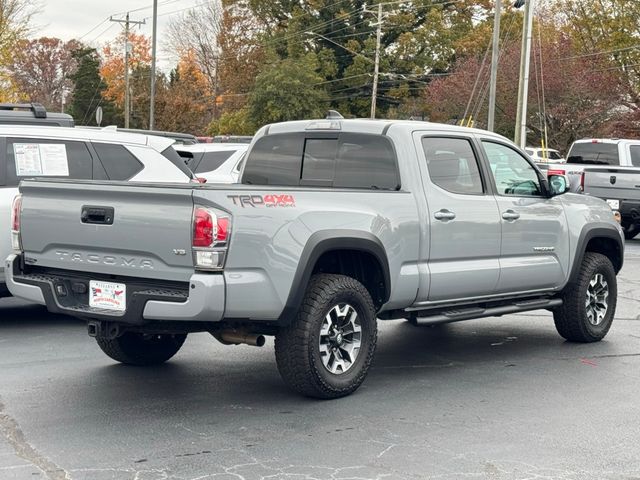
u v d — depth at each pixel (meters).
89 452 5.40
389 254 6.90
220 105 75.25
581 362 8.17
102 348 7.50
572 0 49.09
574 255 8.67
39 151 9.27
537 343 9.07
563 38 48.59
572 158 21.50
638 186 18.66
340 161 7.53
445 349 8.71
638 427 6.11
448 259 7.45
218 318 5.88
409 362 8.08
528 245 8.17
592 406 6.64
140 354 7.57
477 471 5.16
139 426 5.94
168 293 5.91
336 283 6.55
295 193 6.32
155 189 5.91
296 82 62.28
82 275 6.44
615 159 20.52
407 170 7.21
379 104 67.19
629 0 46.28
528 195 8.34
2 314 10.12
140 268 6.06
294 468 5.17
